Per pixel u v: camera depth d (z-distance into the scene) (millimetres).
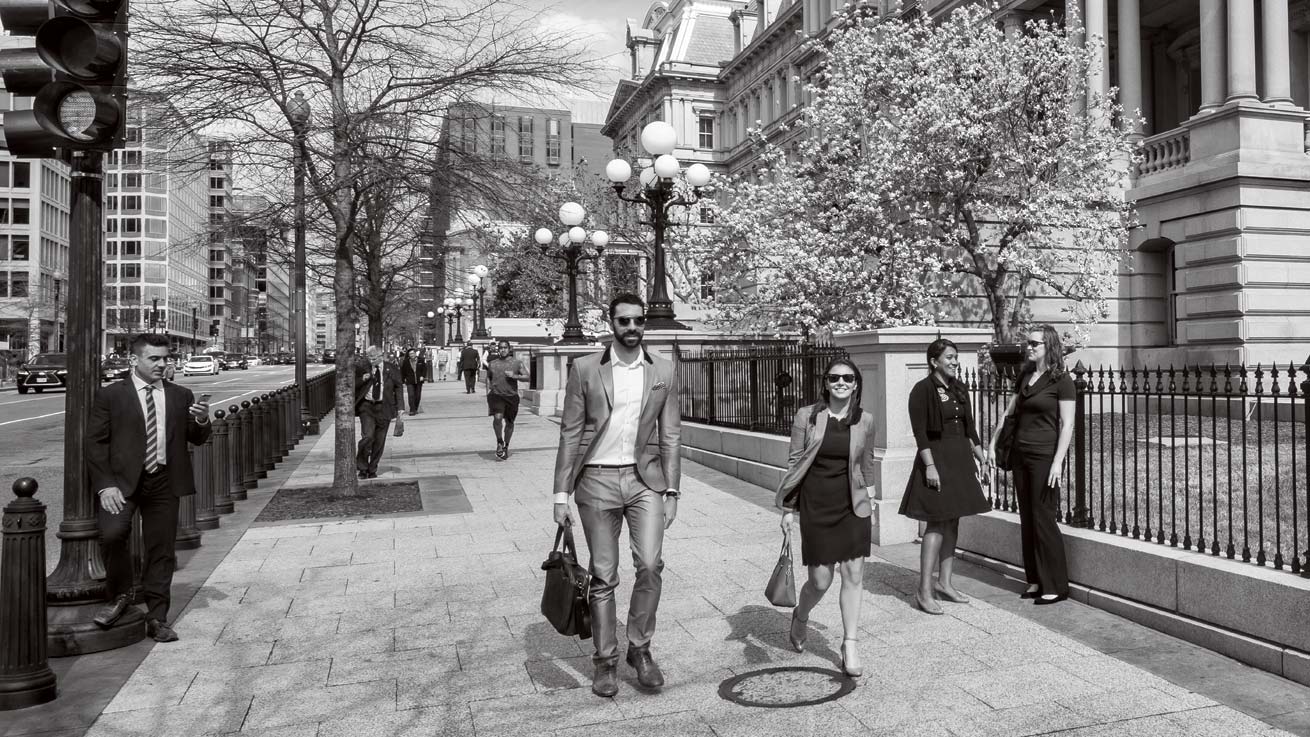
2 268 81312
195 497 8398
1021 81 18844
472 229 14125
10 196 81812
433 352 63000
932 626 5582
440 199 11938
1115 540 5859
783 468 11039
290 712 4414
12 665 4508
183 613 6164
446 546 8258
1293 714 4098
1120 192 20219
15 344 78812
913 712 4242
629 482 4602
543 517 9641
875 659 5000
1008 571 6746
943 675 4719
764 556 7629
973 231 19078
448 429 20953
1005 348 14523
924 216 19578
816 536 4746
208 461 9234
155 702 4559
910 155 18969
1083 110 20203
